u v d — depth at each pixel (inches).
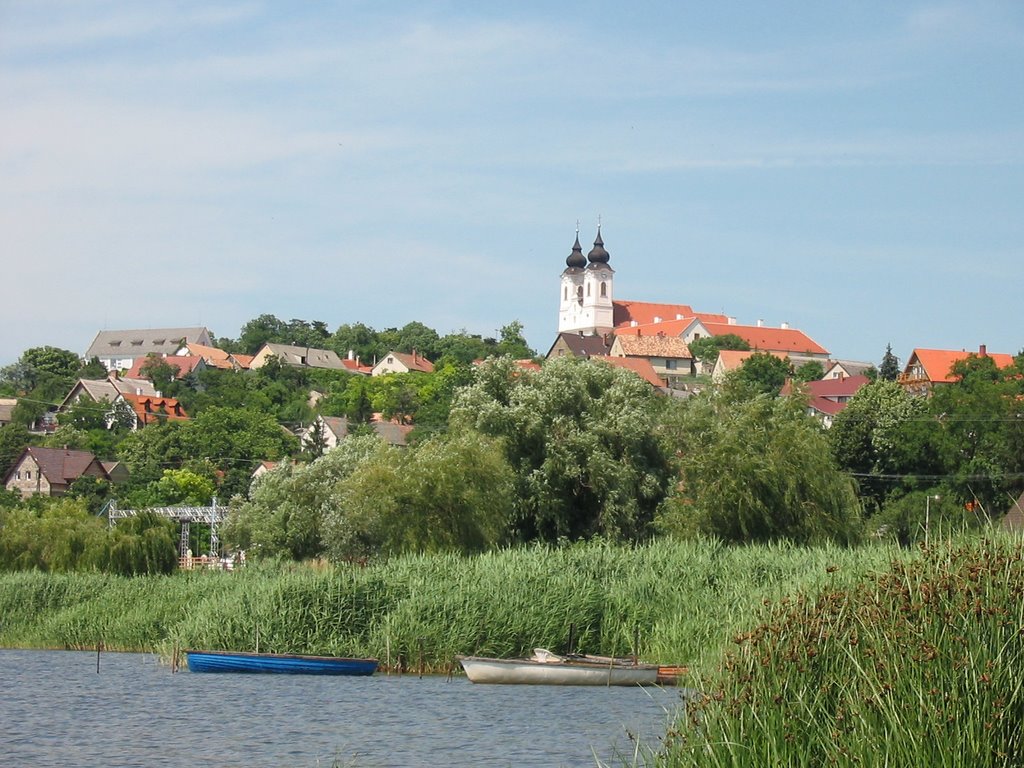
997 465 4261.8
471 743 1407.5
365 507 2994.6
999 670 701.3
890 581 812.0
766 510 2854.3
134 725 1546.5
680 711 900.0
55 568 3142.2
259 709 1662.2
